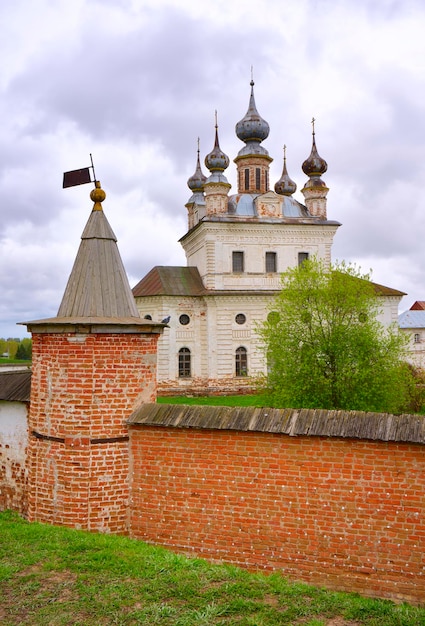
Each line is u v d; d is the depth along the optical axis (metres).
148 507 9.98
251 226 38.47
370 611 7.03
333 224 39.44
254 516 9.22
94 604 6.96
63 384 10.19
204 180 50.41
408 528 8.29
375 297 22.12
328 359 20.59
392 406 20.30
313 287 21.56
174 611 6.81
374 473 8.53
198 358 38.16
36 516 10.45
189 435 9.75
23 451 11.95
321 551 8.76
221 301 37.72
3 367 26.44
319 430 8.77
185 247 44.03
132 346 10.46
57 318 10.72
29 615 6.75
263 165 43.03
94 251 11.47
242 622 6.59
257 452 9.27
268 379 21.58
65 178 12.09
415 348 60.69
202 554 9.48
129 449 10.23
